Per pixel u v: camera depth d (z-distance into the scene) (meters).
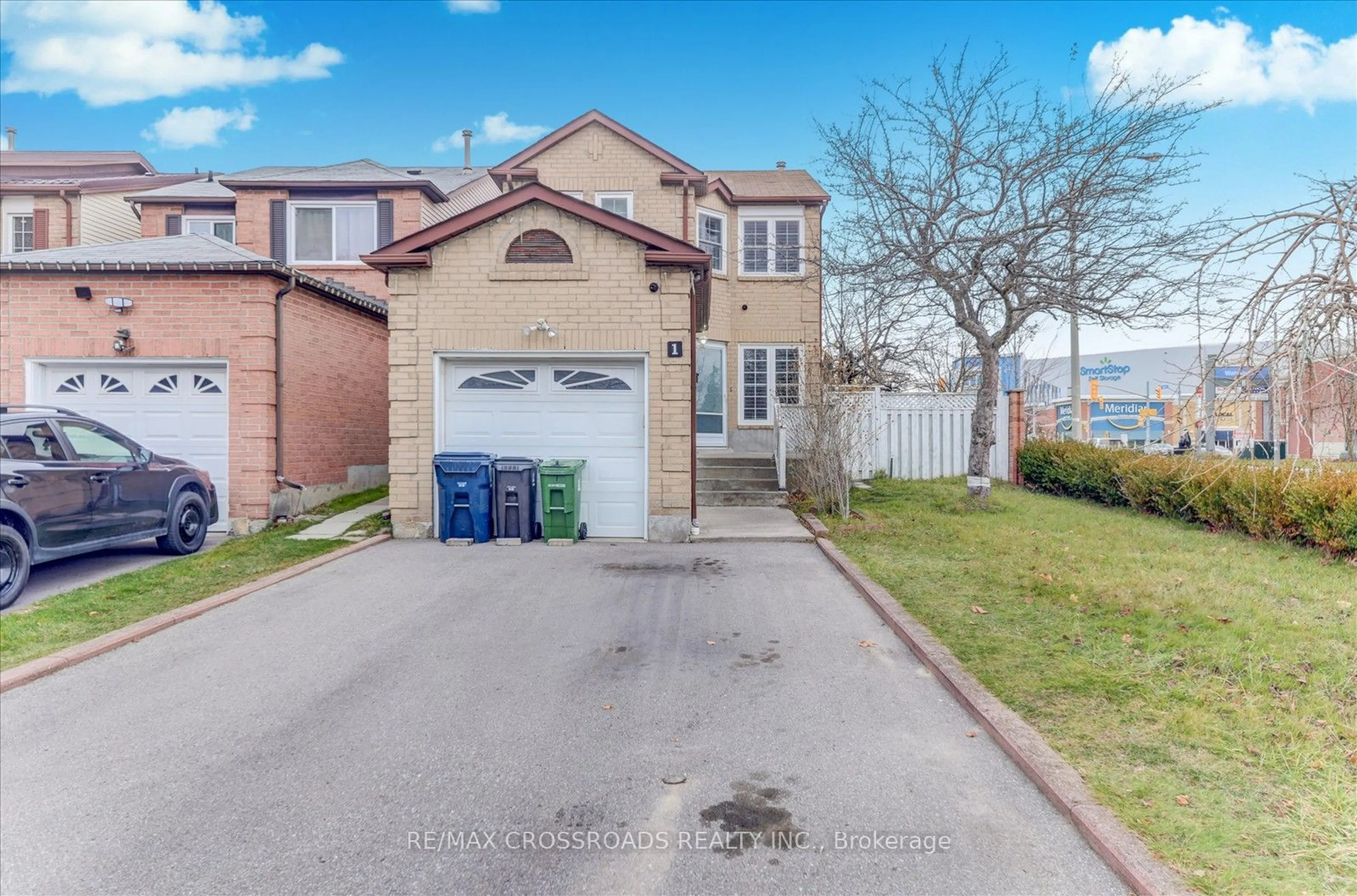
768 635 6.20
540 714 4.64
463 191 18.80
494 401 10.59
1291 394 3.79
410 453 10.40
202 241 12.18
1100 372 34.88
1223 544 9.16
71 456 7.68
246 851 3.27
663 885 3.02
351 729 4.45
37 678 5.19
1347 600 6.44
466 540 10.00
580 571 8.44
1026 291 11.40
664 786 3.79
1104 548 8.98
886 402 15.14
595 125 17.22
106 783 3.84
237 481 10.74
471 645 5.93
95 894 2.99
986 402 12.20
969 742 4.23
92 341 10.70
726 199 18.16
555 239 10.34
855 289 13.54
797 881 3.04
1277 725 4.19
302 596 7.36
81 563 8.60
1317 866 2.97
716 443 17.94
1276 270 3.87
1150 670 5.06
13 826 3.46
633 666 5.47
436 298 10.35
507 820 3.50
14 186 19.31
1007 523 10.84
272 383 10.91
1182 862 3.01
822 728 4.44
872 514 11.61
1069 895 2.93
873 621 6.56
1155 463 11.62
